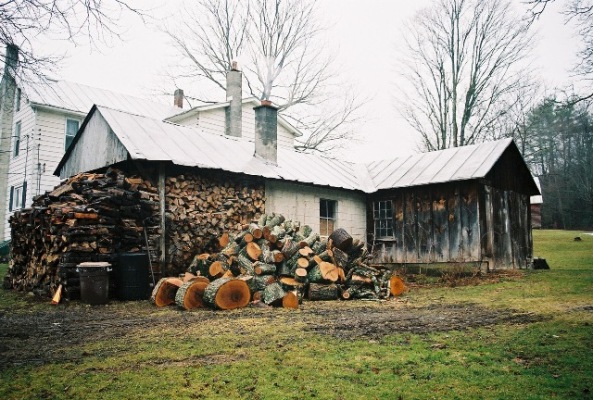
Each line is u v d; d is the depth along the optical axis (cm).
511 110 3334
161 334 546
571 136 4094
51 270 885
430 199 1359
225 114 2023
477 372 379
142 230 952
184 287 779
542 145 4247
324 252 907
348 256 955
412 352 444
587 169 4234
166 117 2098
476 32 2600
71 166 1305
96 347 483
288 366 402
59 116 1856
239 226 1140
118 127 1080
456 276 1201
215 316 683
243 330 563
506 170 1395
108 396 334
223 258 907
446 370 385
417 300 853
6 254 1841
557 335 502
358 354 439
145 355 445
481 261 1223
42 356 449
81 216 859
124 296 872
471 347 459
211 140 1284
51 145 1825
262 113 1327
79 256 857
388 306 780
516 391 333
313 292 864
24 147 1884
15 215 1104
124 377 376
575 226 4300
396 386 348
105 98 2083
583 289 887
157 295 800
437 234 1329
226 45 2798
